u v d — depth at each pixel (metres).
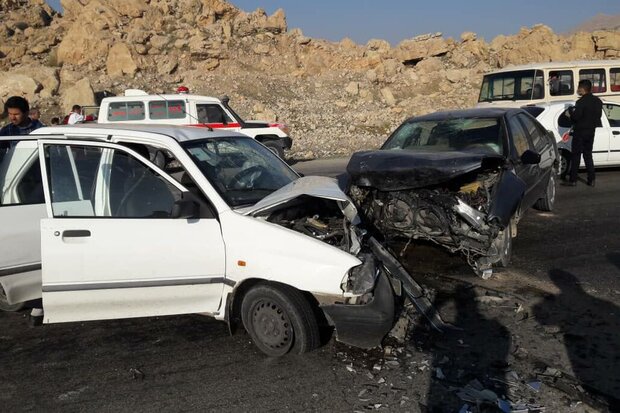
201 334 4.58
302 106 30.66
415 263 6.22
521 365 3.94
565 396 3.53
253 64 34.91
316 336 4.07
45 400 3.64
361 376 3.83
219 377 3.87
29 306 5.06
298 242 3.97
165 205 4.41
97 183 4.52
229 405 3.53
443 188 5.79
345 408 3.46
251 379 3.83
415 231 5.73
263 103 30.47
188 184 4.62
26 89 27.02
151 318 4.94
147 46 33.22
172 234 4.18
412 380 3.76
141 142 4.64
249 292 4.15
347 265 3.85
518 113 7.62
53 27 35.19
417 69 36.81
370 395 3.60
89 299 4.19
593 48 35.31
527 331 4.48
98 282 4.16
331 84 34.69
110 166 4.54
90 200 4.48
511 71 15.95
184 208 4.13
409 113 28.73
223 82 31.98
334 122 27.14
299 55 36.50
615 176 12.01
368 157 5.94
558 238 7.25
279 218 4.43
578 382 3.67
